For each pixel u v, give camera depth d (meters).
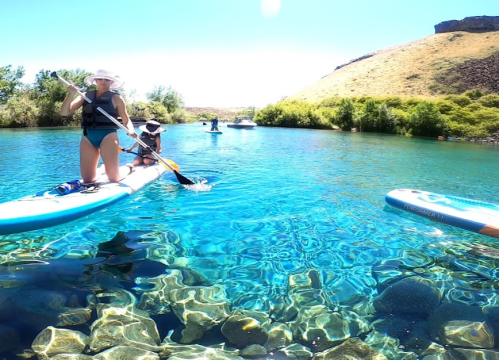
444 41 55.03
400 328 2.32
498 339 2.22
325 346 2.13
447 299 2.70
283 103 41.94
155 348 2.06
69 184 4.46
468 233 4.22
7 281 2.75
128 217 4.40
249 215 4.68
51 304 2.46
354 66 61.50
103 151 4.88
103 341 2.10
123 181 5.26
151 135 6.88
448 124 28.53
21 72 32.38
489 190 7.12
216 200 5.38
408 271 3.19
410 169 9.52
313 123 35.31
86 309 2.42
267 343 2.14
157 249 3.48
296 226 4.32
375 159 11.41
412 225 4.49
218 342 2.14
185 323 2.31
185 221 4.34
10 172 7.34
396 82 45.34
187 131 24.20
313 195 5.95
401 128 30.28
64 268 3.01
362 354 2.06
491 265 3.36
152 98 44.09
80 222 4.16
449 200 5.07
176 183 6.36
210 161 9.66
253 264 3.23
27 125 28.38
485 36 51.81
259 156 11.05
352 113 33.25
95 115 4.72
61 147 12.30
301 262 3.31
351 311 2.51
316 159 10.78
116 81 4.85
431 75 43.59
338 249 3.65
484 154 15.37
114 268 3.05
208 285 2.82
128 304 2.51
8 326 2.19
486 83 37.62
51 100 29.56
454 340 2.20
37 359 1.92
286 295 2.70
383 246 3.77
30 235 3.73
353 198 5.83
